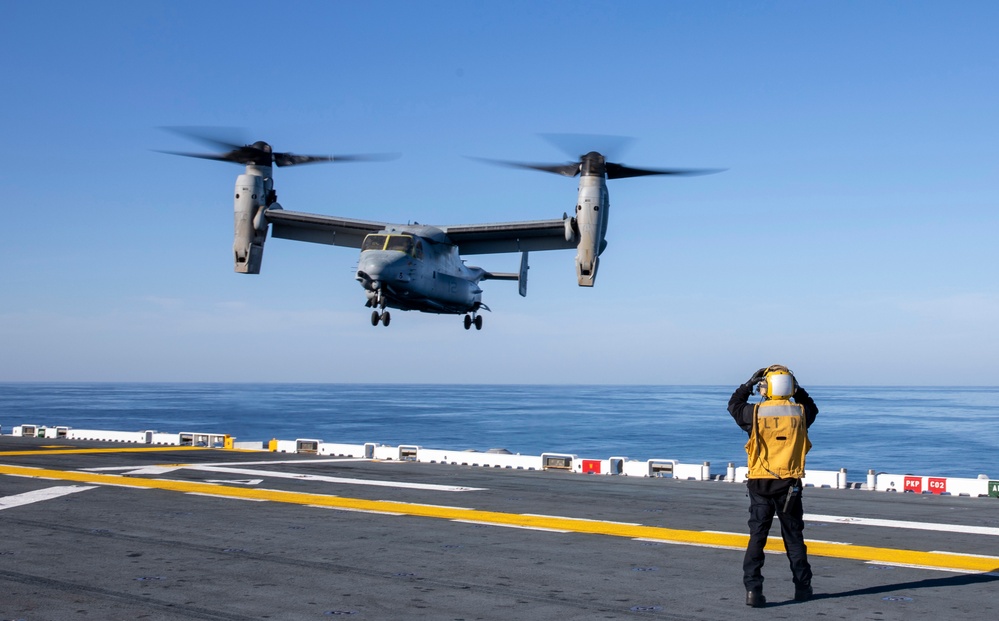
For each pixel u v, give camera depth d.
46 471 18.59
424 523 12.61
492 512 13.78
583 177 30.69
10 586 8.43
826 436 74.44
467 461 22.45
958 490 16.92
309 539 11.18
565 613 7.61
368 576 9.04
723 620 7.40
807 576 8.07
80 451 24.06
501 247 37.22
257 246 34.59
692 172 30.28
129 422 78.06
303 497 15.24
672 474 19.50
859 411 130.75
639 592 8.42
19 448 24.98
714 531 12.12
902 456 55.62
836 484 18.44
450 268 36.66
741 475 18.67
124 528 11.78
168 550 10.31
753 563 7.90
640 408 132.38
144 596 8.08
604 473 20.22
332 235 36.84
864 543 11.27
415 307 35.88
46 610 7.54
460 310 38.84
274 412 105.62
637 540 11.36
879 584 8.82
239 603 7.86
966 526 12.77
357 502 14.70
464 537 11.47
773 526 12.59
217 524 12.23
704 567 9.65
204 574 9.05
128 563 9.55
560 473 20.44
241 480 17.69
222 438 27.09
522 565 9.69
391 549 10.57
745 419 8.23
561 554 10.35
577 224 30.98
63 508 13.52
